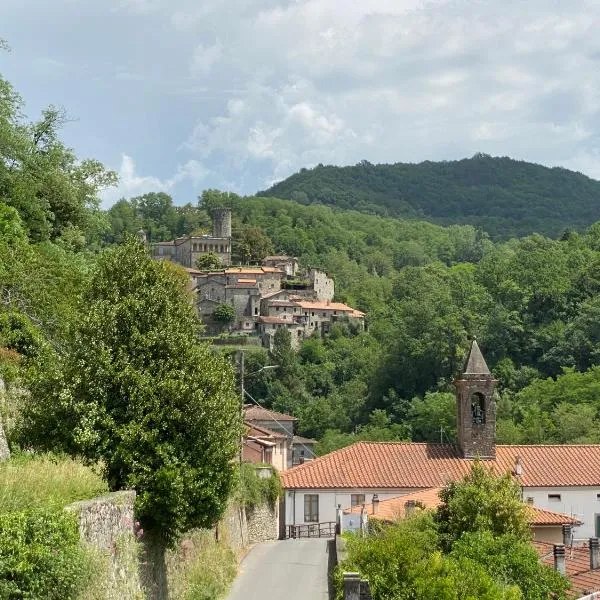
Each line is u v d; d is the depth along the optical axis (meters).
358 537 29.73
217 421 24.11
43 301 33.12
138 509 22.08
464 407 57.09
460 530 31.78
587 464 55.88
